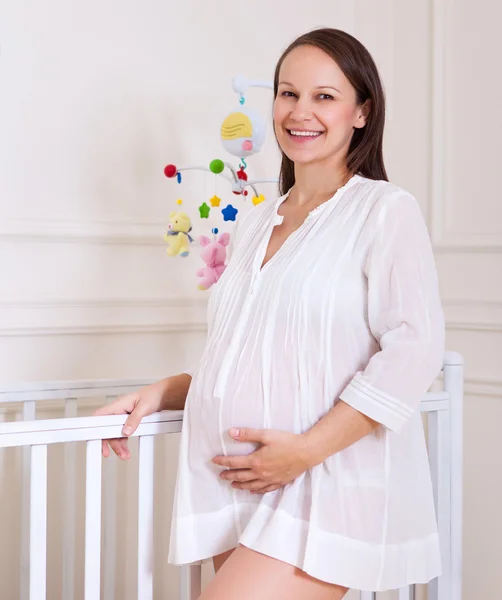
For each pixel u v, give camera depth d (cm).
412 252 117
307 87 126
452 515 160
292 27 248
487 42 237
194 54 228
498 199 233
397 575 121
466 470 239
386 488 120
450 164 245
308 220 126
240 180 207
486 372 234
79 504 207
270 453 115
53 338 205
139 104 218
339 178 131
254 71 240
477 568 236
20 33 199
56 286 206
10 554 196
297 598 117
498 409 232
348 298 118
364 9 259
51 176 204
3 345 199
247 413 121
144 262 220
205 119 230
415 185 254
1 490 195
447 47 246
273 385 120
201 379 129
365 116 131
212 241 208
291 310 119
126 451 135
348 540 117
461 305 239
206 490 128
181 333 226
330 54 126
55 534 204
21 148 200
